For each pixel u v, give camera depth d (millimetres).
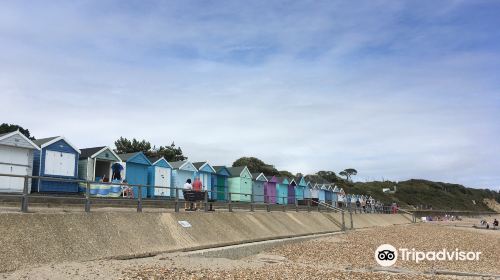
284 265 18266
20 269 12758
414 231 44469
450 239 36125
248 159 89562
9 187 28281
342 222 40438
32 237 14633
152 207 28406
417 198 133375
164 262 15969
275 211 34594
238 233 24812
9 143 28266
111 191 33938
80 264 14078
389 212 72750
